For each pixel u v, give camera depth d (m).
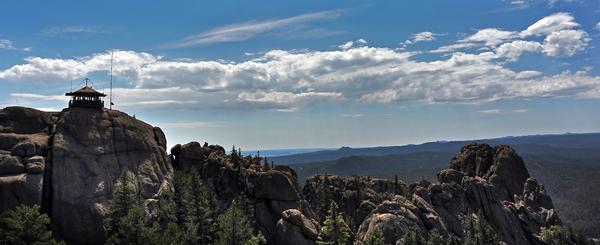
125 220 93.06
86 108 120.69
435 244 121.44
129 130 122.12
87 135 114.19
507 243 151.88
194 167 126.12
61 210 101.94
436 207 154.62
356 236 130.00
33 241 85.56
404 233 127.44
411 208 141.75
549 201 171.88
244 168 137.38
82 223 101.81
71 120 115.38
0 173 101.06
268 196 128.00
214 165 137.00
